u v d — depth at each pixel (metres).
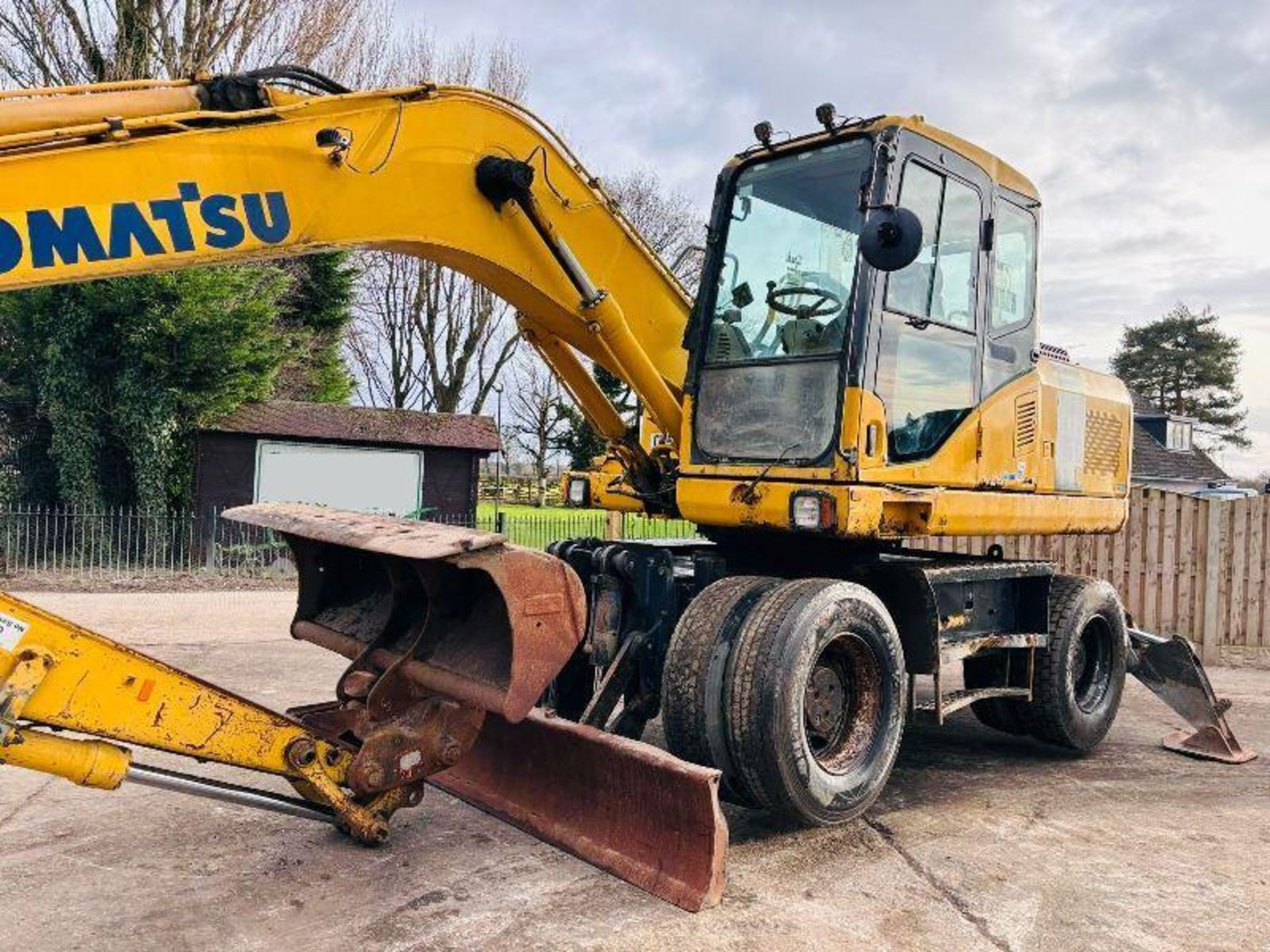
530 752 4.25
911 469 4.66
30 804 4.47
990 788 5.19
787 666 4.06
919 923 3.52
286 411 16.19
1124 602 9.82
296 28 18.52
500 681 3.59
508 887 3.67
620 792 3.86
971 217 5.11
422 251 4.33
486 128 4.48
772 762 4.03
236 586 13.06
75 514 14.02
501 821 4.29
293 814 3.70
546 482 34.16
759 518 4.57
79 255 3.27
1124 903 3.74
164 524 14.47
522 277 4.63
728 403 4.92
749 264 4.99
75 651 3.07
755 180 5.05
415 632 4.16
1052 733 5.70
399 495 16.45
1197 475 33.22
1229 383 51.41
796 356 4.69
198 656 8.02
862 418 4.41
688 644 4.24
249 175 3.66
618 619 4.77
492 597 3.88
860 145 4.68
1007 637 5.41
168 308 14.38
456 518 16.91
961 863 4.10
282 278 16.50
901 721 4.59
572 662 5.34
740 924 3.44
